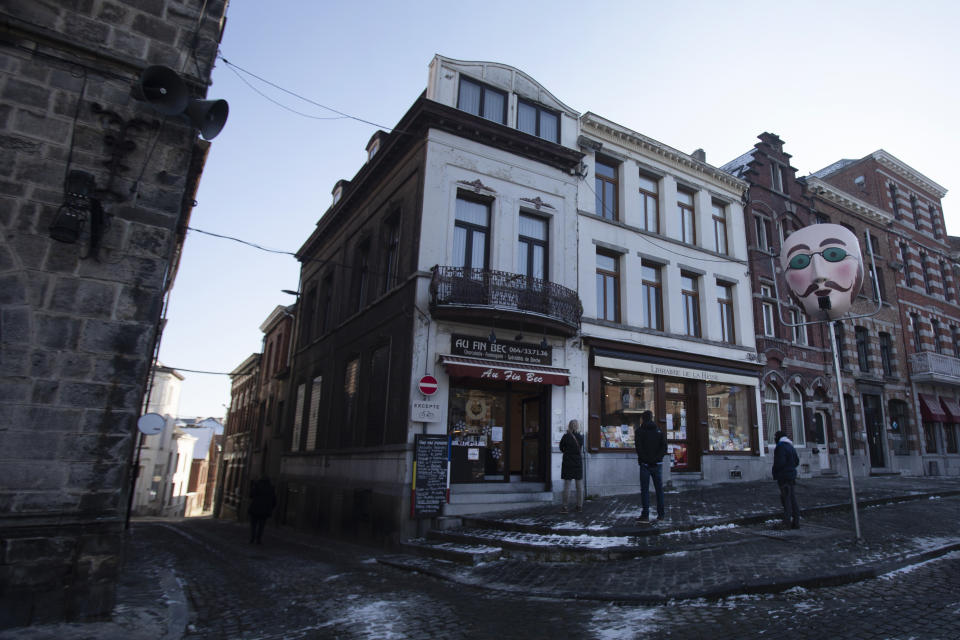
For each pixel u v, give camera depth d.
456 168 13.64
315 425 19.42
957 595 6.01
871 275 23.94
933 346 25.59
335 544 13.72
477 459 12.86
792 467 9.72
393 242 15.41
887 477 20.73
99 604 5.61
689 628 5.19
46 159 6.06
